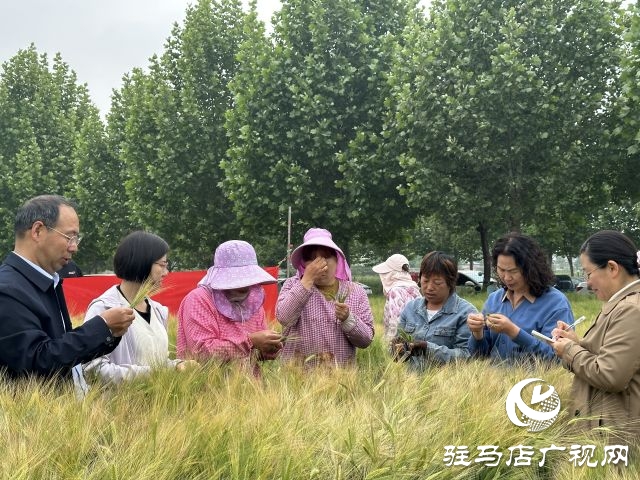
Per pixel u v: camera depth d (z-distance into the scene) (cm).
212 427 271
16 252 328
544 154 2078
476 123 2041
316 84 2331
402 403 314
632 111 1753
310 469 254
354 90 2389
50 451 240
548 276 442
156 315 397
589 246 328
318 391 339
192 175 2700
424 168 2134
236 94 2428
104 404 297
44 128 3603
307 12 2381
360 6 2458
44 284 325
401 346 462
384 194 2447
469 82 2073
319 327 463
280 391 327
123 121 3262
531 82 1948
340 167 2277
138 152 2817
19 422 257
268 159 2409
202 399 310
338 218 2445
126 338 371
